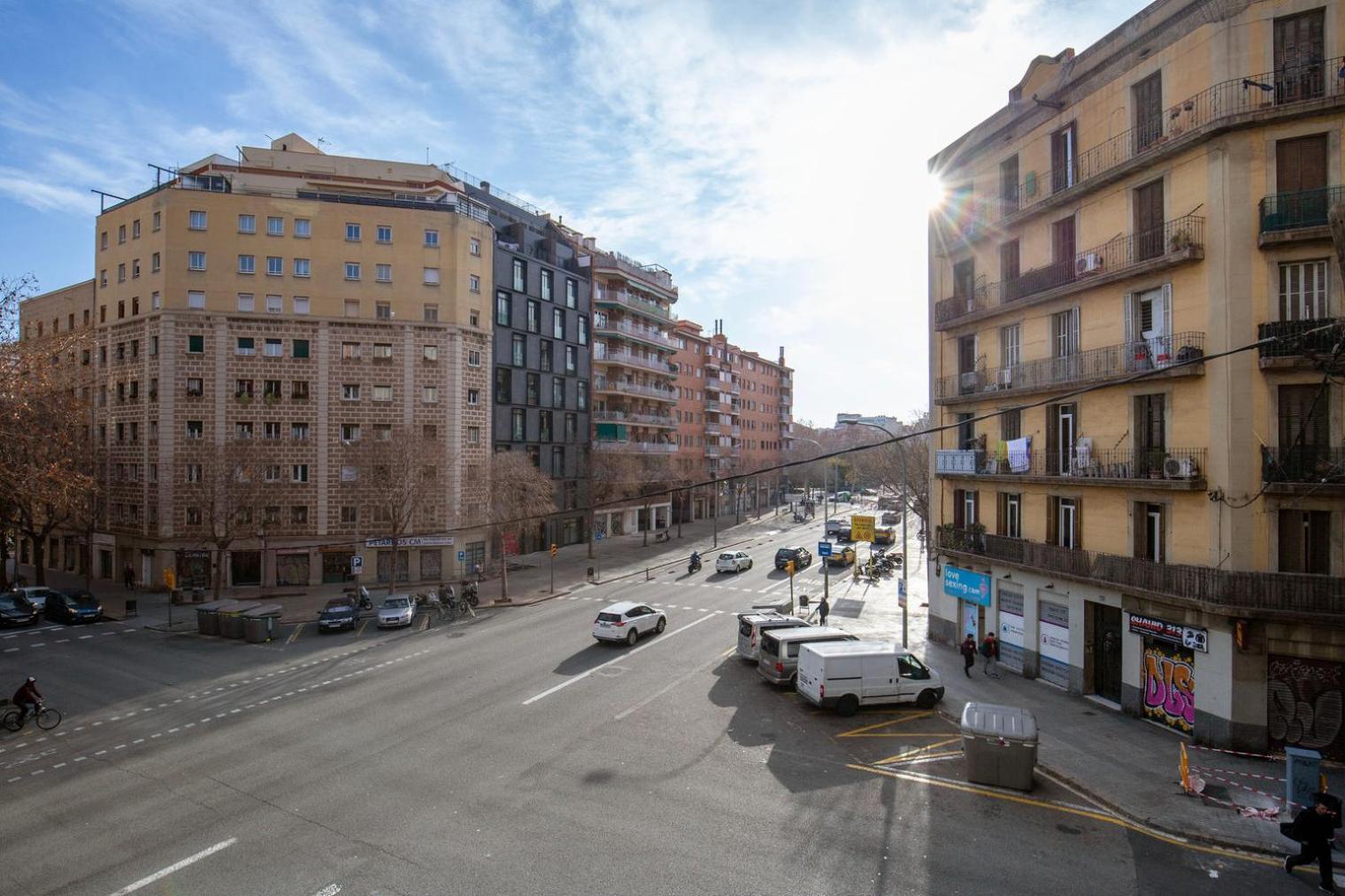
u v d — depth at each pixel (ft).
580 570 163.73
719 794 46.14
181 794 46.01
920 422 190.90
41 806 44.60
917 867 37.37
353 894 34.30
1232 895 35.24
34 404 83.71
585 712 62.90
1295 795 43.50
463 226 156.46
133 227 147.23
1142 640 62.18
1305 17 54.65
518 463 153.38
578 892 34.53
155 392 141.79
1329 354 49.11
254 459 131.54
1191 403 58.54
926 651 87.86
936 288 94.32
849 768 51.16
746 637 80.48
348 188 171.73
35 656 87.40
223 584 139.95
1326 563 53.11
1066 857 38.68
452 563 148.87
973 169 87.76
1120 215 66.18
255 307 143.54
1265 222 53.98
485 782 47.73
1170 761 52.26
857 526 97.14
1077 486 70.38
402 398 149.07
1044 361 74.02
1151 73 63.21
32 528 129.80
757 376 363.97
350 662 82.38
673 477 226.17
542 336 192.03
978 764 48.39
